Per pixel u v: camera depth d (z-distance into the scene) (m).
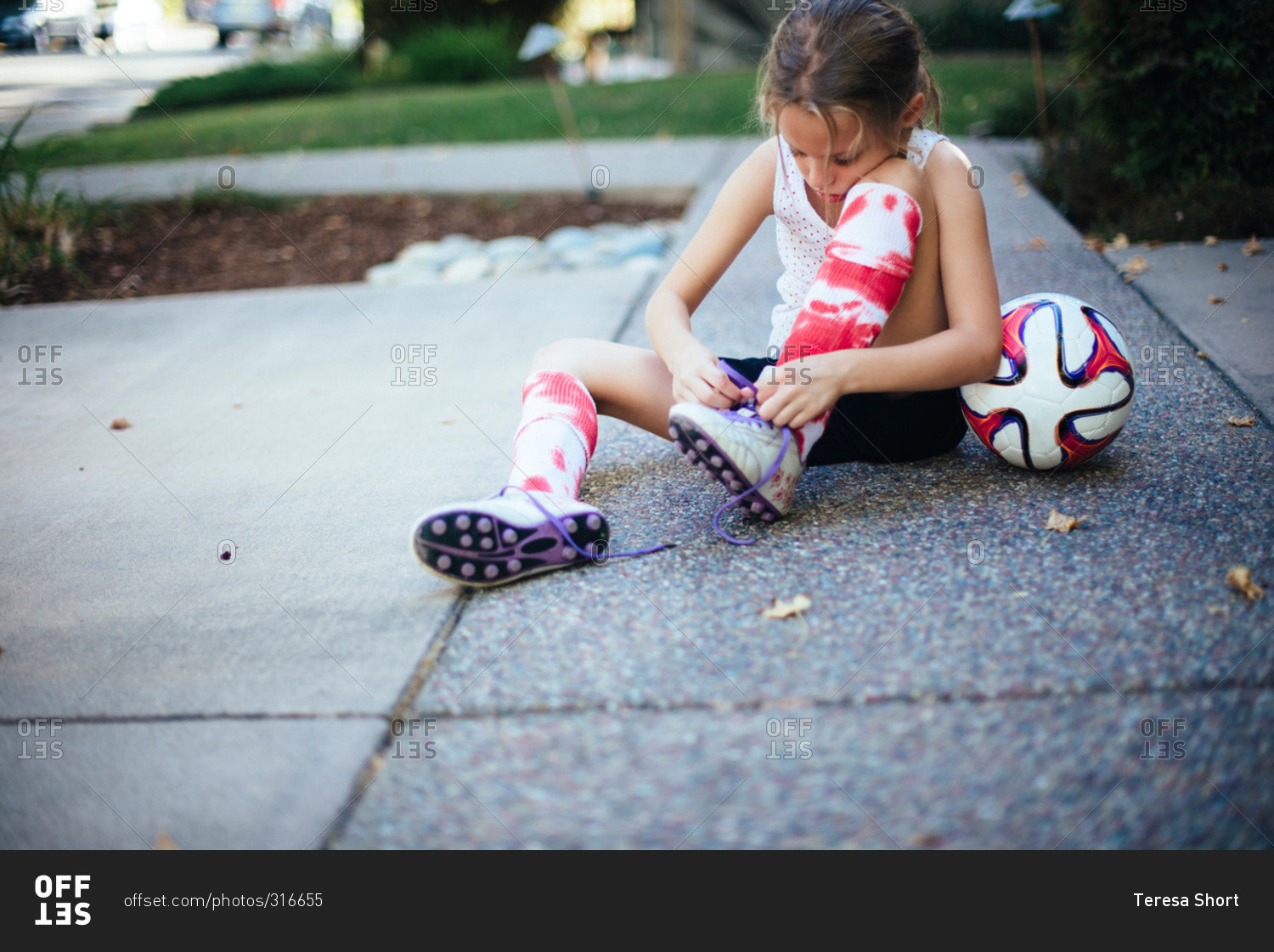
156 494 2.21
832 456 1.95
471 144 6.73
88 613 1.71
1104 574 1.56
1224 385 2.30
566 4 12.38
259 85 10.04
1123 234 3.62
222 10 13.62
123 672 1.52
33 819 1.22
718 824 1.15
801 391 1.65
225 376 3.02
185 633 1.62
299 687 1.44
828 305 1.68
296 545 1.91
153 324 3.64
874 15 1.59
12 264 4.24
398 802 1.21
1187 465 1.91
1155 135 3.70
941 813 1.14
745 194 1.92
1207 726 1.23
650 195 5.28
